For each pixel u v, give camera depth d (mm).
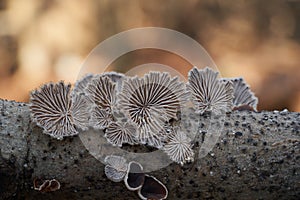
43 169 317
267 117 330
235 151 323
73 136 316
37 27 724
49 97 310
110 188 320
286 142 324
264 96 657
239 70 713
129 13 749
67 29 727
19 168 315
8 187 317
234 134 324
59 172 317
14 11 730
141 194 316
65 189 320
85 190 321
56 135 312
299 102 640
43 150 316
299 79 671
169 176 320
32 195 322
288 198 328
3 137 315
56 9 736
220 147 322
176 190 323
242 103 364
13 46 710
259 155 323
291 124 328
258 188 325
